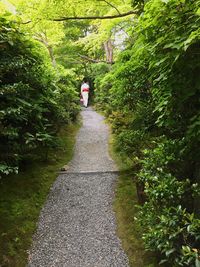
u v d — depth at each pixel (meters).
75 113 12.60
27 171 6.60
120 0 7.59
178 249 2.93
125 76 6.33
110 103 13.52
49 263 4.10
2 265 3.89
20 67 5.42
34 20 7.45
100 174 7.08
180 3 2.69
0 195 5.43
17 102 5.35
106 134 11.11
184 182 3.39
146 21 3.02
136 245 4.31
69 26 14.43
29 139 5.84
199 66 2.80
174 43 2.65
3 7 7.25
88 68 20.03
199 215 3.25
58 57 15.68
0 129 4.70
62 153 8.55
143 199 5.11
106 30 8.53
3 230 4.55
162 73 3.18
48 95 7.46
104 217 5.22
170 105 3.18
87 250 4.35
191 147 3.38
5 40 5.39
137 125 5.81
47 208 5.52
